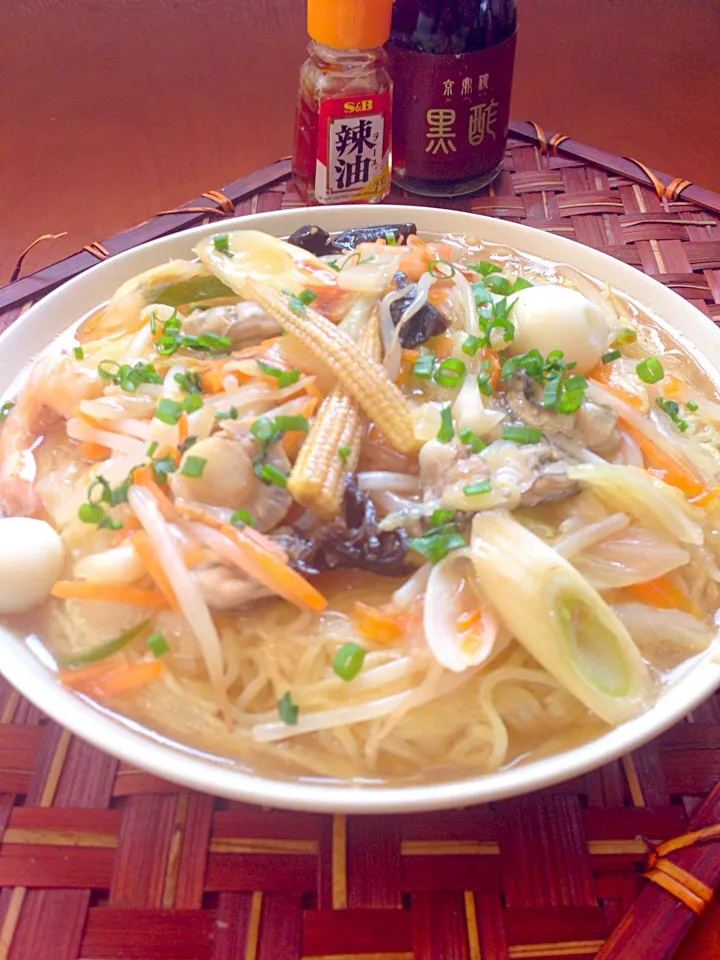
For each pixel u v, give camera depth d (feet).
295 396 0.74
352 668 0.61
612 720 0.60
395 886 0.59
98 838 0.60
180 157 1.41
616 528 0.68
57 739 0.64
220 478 0.64
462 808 0.62
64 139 1.43
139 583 0.65
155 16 1.74
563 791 0.63
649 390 0.81
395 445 0.71
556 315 0.78
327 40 1.03
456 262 0.95
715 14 1.85
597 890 0.59
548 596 0.59
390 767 0.61
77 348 0.78
